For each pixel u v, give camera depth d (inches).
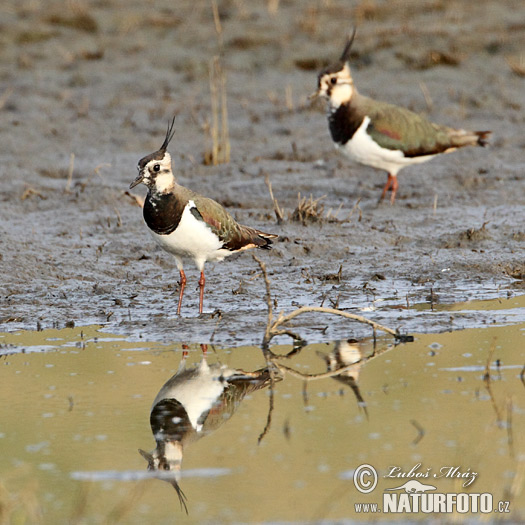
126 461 330.0
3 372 417.1
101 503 299.3
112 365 425.7
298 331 465.4
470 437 341.4
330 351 440.5
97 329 474.6
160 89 965.8
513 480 309.0
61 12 1119.6
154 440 346.9
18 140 837.2
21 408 376.8
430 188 727.7
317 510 291.3
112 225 641.6
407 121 682.8
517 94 922.7
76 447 340.5
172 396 389.1
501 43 1014.4
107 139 850.1
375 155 685.3
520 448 332.2
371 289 529.7
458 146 705.0
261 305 504.1
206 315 486.3
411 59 1005.2
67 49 1051.9
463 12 1118.4
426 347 442.3
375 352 438.6
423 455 327.6
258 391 395.2
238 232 487.2
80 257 574.9
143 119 890.7
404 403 376.2
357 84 975.0
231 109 920.3
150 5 1179.9
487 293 522.9
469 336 455.8
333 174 766.5
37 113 899.4
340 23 1103.6
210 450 337.4
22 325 481.4
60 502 300.7
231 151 824.3
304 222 641.6
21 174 761.0
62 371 418.6
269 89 964.6
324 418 362.9
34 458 331.3
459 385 394.6
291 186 737.6
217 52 1039.6
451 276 550.6
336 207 692.7
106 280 545.6
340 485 307.6
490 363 418.9
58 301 514.0
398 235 621.3
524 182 726.5
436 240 609.6
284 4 1181.7
